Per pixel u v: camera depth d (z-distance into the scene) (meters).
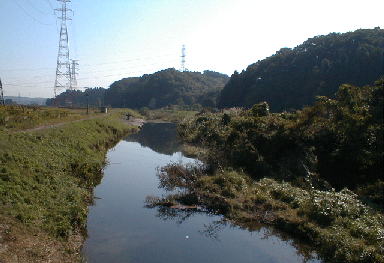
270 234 16.98
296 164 25.64
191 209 19.38
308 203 18.25
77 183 20.00
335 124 27.14
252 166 26.11
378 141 23.73
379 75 71.50
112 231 15.88
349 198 18.41
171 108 135.25
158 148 42.28
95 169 24.14
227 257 14.34
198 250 14.80
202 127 45.88
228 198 19.88
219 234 16.69
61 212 14.97
